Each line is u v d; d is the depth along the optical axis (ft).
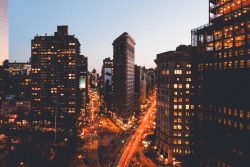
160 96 309.83
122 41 513.45
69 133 378.73
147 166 250.16
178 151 273.54
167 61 288.51
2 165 227.81
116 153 294.87
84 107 651.25
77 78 542.98
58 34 532.73
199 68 168.45
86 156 278.67
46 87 509.35
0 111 502.79
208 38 159.12
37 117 462.60
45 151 284.20
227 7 148.46
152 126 473.67
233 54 133.18
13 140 327.26
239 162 124.47
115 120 565.94
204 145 160.25
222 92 141.59
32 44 512.22
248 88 120.37
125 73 485.56
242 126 123.34
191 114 189.98
